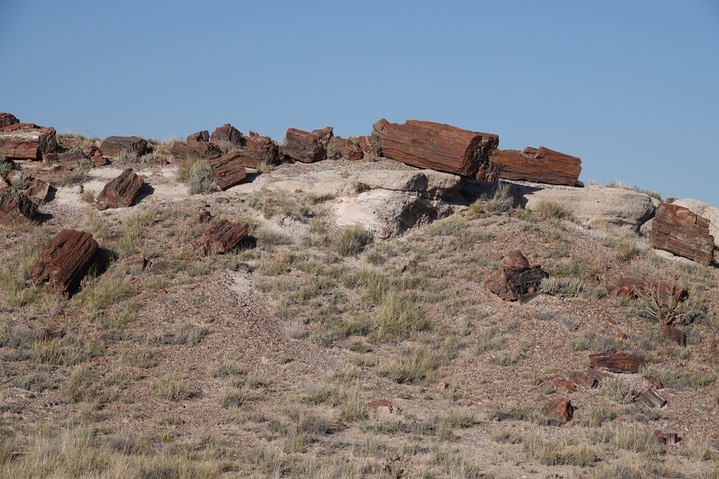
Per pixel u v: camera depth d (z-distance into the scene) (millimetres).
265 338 33094
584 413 28109
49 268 35375
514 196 47094
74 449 20844
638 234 47875
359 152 51125
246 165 49312
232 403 27719
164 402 27719
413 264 39844
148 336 32469
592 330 34406
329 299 36625
